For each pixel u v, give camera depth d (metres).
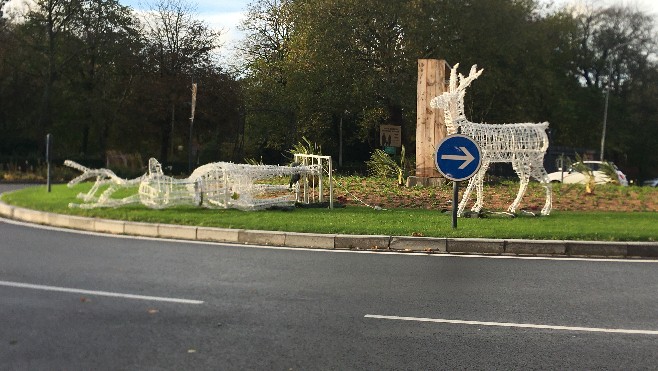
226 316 5.76
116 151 36.31
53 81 33.75
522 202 14.16
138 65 36.09
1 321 5.49
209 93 36.78
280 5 37.34
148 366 4.46
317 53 30.58
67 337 5.09
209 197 12.30
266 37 39.75
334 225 10.27
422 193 15.18
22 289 6.63
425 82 17.00
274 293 6.64
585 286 7.15
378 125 35.47
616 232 9.70
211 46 38.53
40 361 4.54
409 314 5.92
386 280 7.31
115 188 12.64
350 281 7.23
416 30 30.16
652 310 6.18
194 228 10.16
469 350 4.92
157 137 39.31
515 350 4.94
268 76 38.03
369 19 30.83
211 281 7.14
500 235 9.51
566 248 9.10
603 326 5.62
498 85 32.16
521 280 7.41
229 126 38.47
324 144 39.81
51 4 32.53
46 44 33.44
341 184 16.58
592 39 48.47
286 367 4.48
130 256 8.59
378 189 15.88
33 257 8.41
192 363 4.54
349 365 4.54
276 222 10.56
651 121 47.53
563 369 4.54
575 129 45.72
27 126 33.16
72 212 11.79
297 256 8.75
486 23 31.55
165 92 35.16
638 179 48.69
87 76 36.72
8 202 13.84
